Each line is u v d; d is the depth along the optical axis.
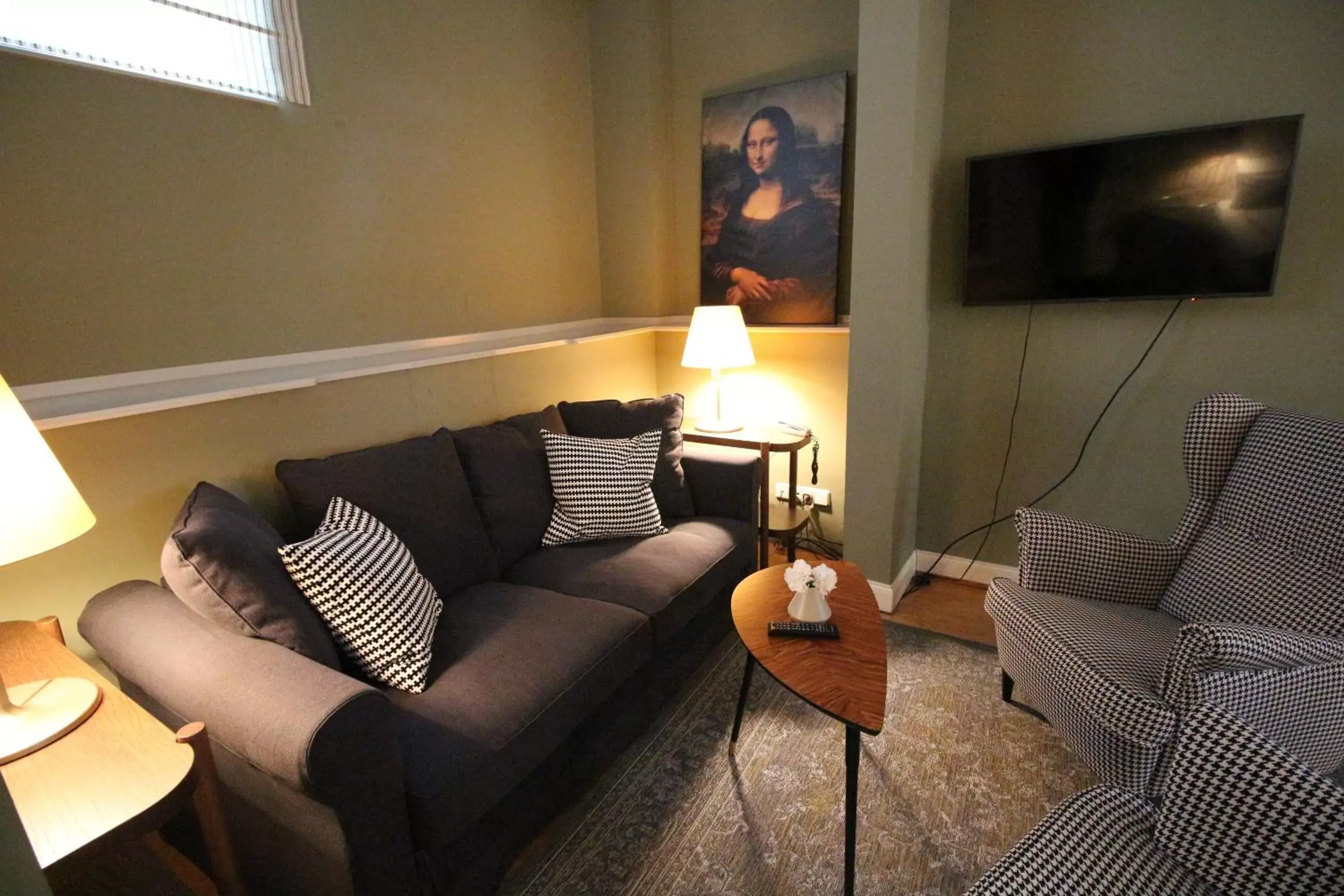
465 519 1.92
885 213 2.25
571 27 3.03
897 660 2.24
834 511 3.04
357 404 1.94
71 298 1.64
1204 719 0.99
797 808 1.61
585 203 3.23
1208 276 2.07
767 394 3.08
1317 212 1.99
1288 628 1.44
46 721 1.04
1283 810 0.90
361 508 1.69
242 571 1.23
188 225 1.83
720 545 2.22
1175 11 2.07
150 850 1.35
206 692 1.13
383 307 2.37
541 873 1.45
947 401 2.70
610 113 3.15
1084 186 2.18
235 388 1.73
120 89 1.67
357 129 2.22
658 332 3.30
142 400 1.63
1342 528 1.44
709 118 3.04
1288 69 1.96
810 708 2.01
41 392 1.61
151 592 1.41
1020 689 1.78
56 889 1.14
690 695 2.08
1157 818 1.03
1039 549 1.80
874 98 2.18
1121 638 1.54
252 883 1.32
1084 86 2.24
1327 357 2.05
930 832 1.53
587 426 2.51
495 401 2.41
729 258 3.11
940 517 2.83
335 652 1.36
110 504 1.45
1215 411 1.74
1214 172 1.99
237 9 1.90
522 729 1.34
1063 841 0.99
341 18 2.14
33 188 1.56
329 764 1.02
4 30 1.50
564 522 2.19
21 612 1.35
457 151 2.57
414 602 1.48
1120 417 2.39
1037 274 2.32
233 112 1.90
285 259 2.07
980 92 2.40
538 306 3.02
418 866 1.21
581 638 1.61
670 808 1.62
